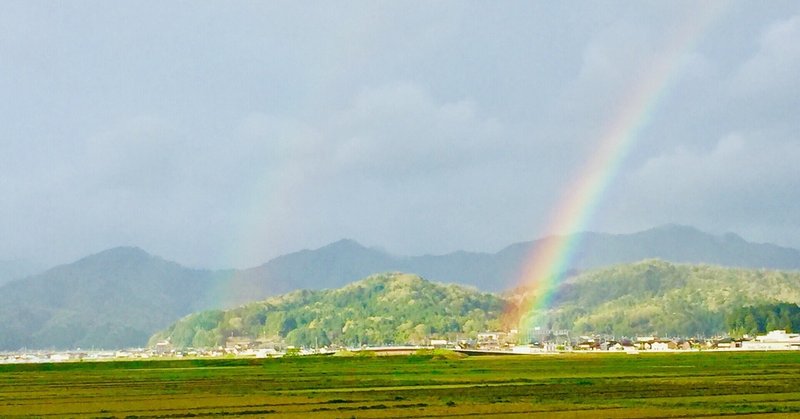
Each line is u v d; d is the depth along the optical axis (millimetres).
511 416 102562
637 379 178750
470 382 175875
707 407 110438
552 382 171875
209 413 111625
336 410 112750
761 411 104750
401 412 108812
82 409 120375
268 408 117875
